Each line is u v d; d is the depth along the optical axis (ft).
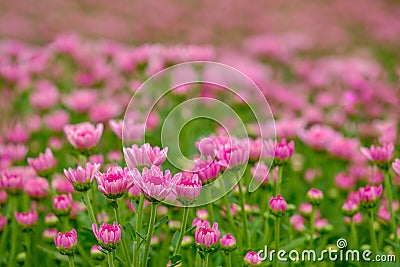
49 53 6.43
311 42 10.08
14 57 6.31
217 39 11.19
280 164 3.54
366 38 11.23
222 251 3.41
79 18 11.77
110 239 2.99
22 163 4.58
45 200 4.13
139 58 5.09
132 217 3.75
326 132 4.52
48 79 6.55
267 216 3.62
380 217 3.84
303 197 4.43
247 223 3.62
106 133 4.79
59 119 4.73
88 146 3.56
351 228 3.73
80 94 5.01
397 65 7.93
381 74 6.64
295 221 3.87
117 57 6.14
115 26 11.44
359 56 9.05
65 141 4.75
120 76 6.35
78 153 3.61
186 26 11.93
